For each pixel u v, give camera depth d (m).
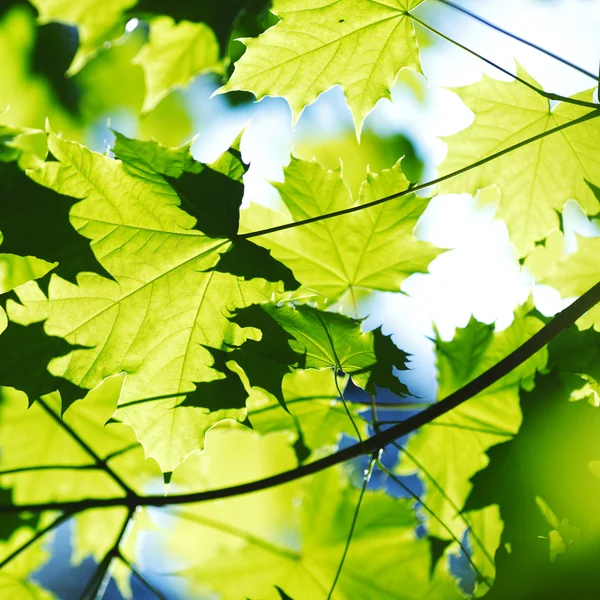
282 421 1.12
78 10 1.16
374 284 1.12
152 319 1.05
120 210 1.04
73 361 1.04
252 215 1.11
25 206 1.03
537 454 1.05
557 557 1.04
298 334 1.04
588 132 1.11
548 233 1.13
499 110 1.12
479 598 1.04
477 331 1.11
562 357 1.06
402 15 1.07
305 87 1.09
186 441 1.05
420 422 1.04
